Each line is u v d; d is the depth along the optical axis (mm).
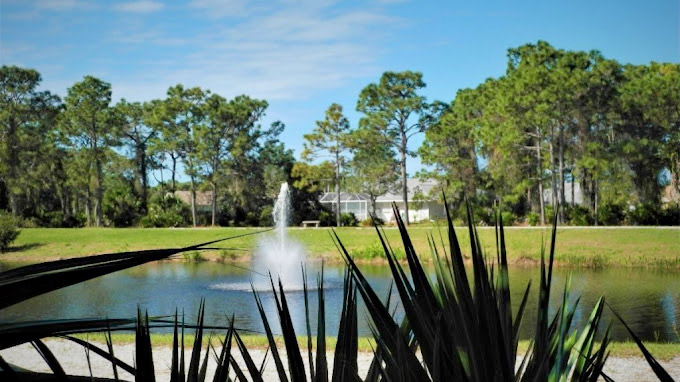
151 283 22844
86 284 22531
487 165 46812
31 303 17719
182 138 56438
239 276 24750
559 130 41469
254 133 59156
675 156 39250
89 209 59719
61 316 15367
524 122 40469
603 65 38875
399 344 1206
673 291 19359
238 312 15641
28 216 53969
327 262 29984
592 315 1474
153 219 50594
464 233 29516
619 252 29578
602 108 40156
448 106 49875
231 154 56250
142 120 64250
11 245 39406
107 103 60875
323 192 56938
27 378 966
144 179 64062
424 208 60156
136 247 38250
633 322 13930
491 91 48969
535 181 42812
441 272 1240
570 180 45469
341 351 1333
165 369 7324
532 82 39594
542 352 1248
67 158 60375
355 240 34531
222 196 61250
